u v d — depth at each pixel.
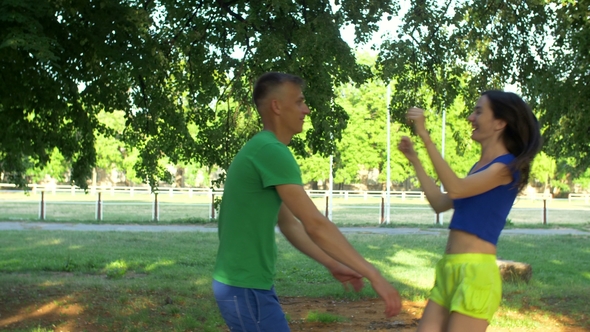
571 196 55.62
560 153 11.92
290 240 3.65
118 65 8.94
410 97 10.85
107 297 9.55
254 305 3.16
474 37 10.46
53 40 7.48
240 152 3.29
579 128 9.24
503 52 10.48
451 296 3.54
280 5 8.98
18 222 24.30
